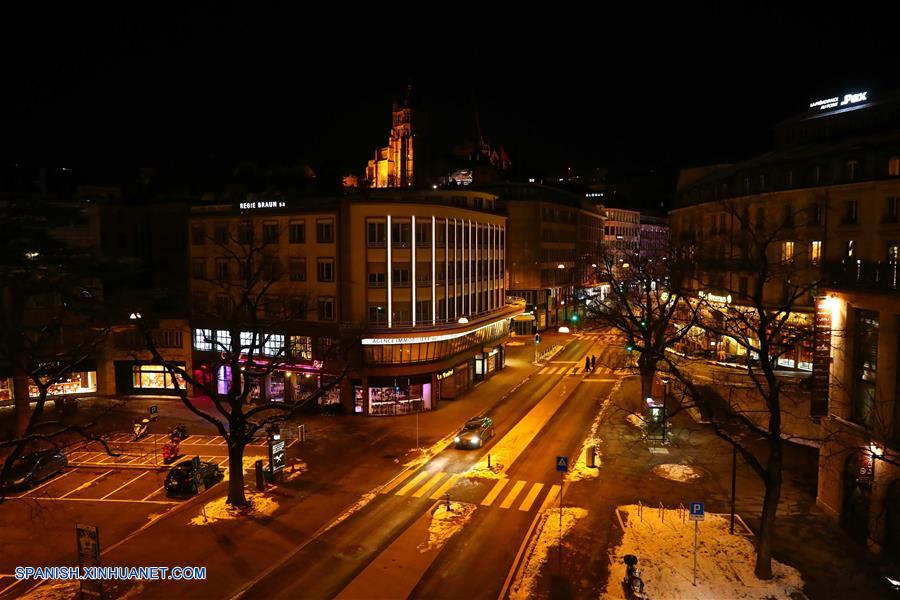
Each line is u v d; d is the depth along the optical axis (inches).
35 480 1200.2
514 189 3533.5
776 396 829.8
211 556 911.0
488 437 1508.4
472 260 2119.8
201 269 1963.6
